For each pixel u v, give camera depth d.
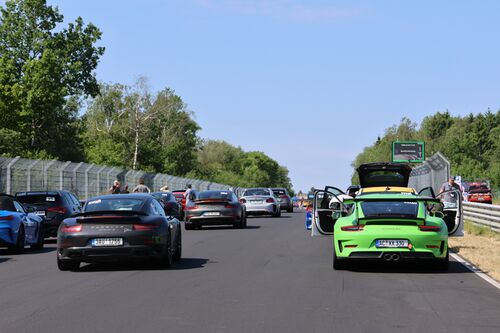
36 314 9.95
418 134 178.88
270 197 43.25
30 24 70.44
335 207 23.44
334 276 14.14
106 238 15.09
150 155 106.25
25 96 66.12
